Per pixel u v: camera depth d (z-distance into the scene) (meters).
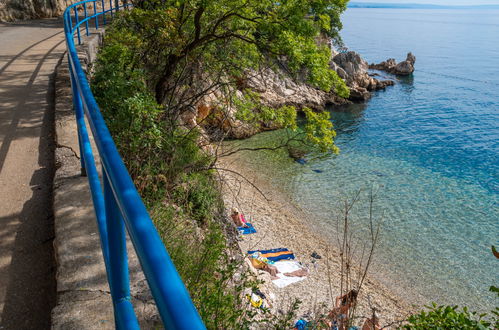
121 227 1.20
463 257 17.38
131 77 9.72
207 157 11.02
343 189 22.34
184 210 7.72
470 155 32.19
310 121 13.45
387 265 16.14
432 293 14.96
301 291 12.59
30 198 3.84
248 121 14.61
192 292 3.95
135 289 2.55
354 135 34.41
